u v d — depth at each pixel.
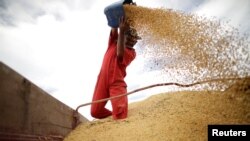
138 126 3.58
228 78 3.33
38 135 2.96
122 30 4.13
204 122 3.31
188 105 3.94
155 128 3.40
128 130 3.51
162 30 3.65
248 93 3.36
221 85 3.54
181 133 3.15
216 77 3.43
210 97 3.86
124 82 4.40
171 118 3.63
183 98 4.28
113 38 4.59
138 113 4.20
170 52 3.58
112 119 4.16
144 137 3.21
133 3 4.11
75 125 4.20
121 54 4.29
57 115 3.53
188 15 3.64
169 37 3.59
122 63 4.39
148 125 3.54
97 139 3.45
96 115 4.54
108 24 4.31
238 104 3.45
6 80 2.44
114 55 4.45
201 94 4.16
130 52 4.46
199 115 3.53
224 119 3.31
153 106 4.35
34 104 2.92
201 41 3.40
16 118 2.57
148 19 3.82
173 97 4.50
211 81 3.40
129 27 4.16
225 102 3.59
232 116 3.34
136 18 3.93
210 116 3.45
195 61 3.43
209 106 3.70
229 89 3.55
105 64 4.45
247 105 3.35
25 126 2.72
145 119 3.83
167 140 3.04
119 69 4.38
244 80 3.38
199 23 3.50
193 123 3.34
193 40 3.45
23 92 2.71
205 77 3.51
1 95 2.36
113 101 4.15
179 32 3.54
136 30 4.00
